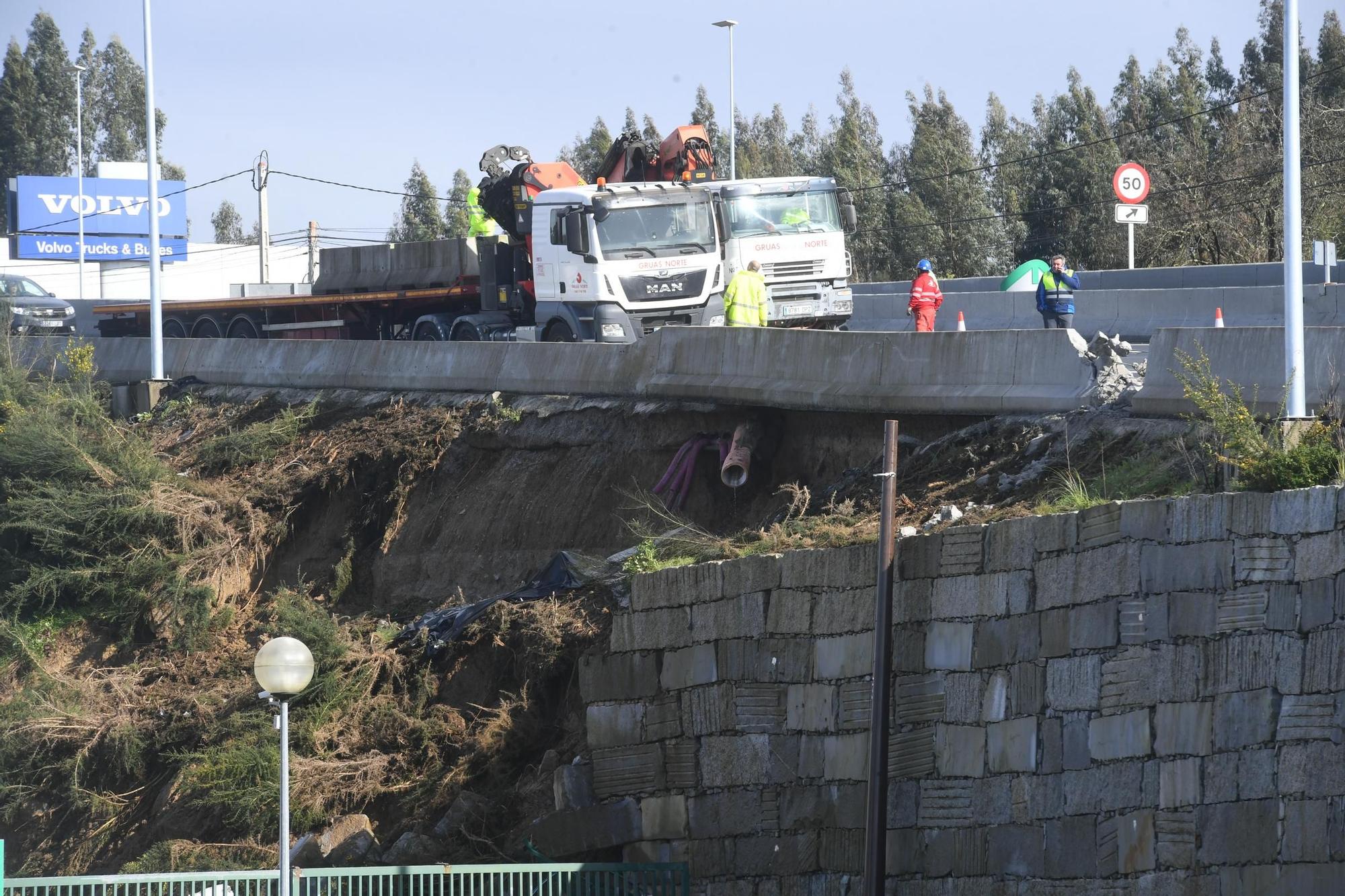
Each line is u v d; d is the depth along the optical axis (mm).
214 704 80875
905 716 50656
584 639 67250
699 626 57969
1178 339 60000
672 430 83812
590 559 75188
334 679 72875
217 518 100188
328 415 109312
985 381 68062
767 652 55281
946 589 49656
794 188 108000
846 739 51812
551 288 104375
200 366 127875
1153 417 60031
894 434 50094
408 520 94812
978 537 48656
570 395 92375
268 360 120312
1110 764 43406
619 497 84938
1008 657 47125
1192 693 41281
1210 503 41344
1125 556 43531
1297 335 53969
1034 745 45938
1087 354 64625
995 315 128125
